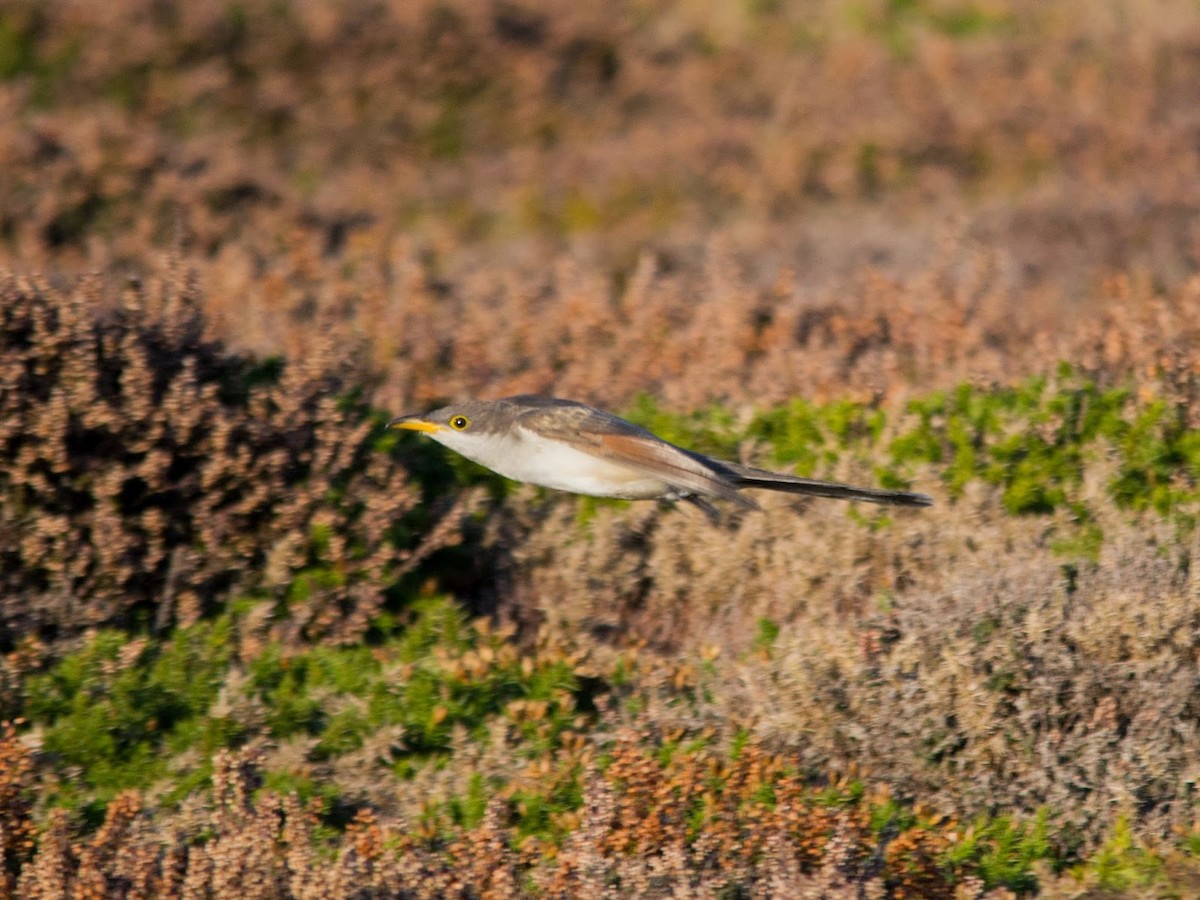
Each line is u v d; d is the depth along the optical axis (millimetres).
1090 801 16547
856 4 50875
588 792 15523
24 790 17062
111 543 19203
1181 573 18141
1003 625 17484
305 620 19516
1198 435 21297
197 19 45219
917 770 17000
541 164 42688
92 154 36719
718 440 22500
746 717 17906
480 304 29297
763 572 20500
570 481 15125
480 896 15078
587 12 48531
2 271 20078
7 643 19094
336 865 14969
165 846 16344
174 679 18562
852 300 28250
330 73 45062
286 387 20406
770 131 44344
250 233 36125
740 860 15266
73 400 19375
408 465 21562
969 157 41281
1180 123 42312
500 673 18797
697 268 36531
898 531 20328
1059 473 21188
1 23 44188
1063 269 33125
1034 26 49688
